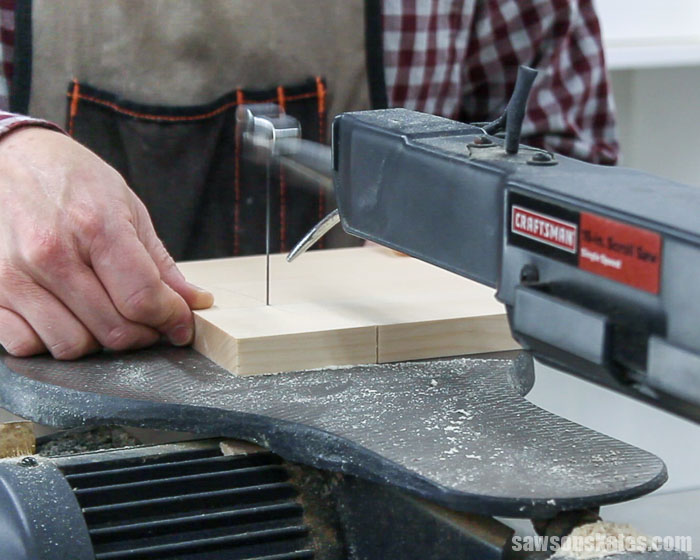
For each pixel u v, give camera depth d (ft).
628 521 2.38
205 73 4.61
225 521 2.21
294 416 2.36
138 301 2.86
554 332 1.88
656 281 1.70
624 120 7.19
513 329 2.00
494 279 2.12
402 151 2.41
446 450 2.13
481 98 5.42
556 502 1.90
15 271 2.94
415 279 3.39
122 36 4.50
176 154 4.66
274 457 2.41
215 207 4.80
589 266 1.84
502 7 5.11
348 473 2.15
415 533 2.07
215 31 4.55
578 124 5.32
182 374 2.77
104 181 3.08
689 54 6.61
